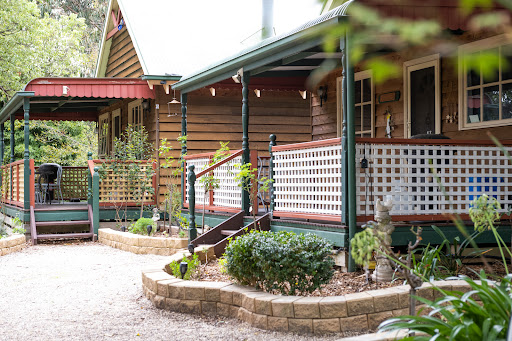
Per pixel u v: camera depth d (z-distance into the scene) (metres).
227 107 15.09
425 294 5.46
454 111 9.71
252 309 5.68
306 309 5.35
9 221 15.45
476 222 6.52
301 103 15.65
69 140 26.61
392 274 6.74
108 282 8.13
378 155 7.57
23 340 5.36
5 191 16.61
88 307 6.63
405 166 7.64
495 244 8.23
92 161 13.98
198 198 11.97
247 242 6.21
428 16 6.34
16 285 8.07
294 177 8.73
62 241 13.16
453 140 7.81
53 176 17.34
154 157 14.81
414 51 10.39
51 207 14.20
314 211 8.27
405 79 10.80
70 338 5.40
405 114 10.79
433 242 7.61
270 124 15.41
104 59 20.27
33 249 11.94
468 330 3.50
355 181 7.38
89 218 13.76
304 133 15.64
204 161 11.66
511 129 8.62
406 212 7.63
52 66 26.95
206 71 11.19
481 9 6.40
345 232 7.43
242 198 10.13
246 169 9.60
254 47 9.27
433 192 7.72
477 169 8.03
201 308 6.20
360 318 5.32
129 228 12.89
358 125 12.20
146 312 6.34
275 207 9.20
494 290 3.91
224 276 7.76
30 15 24.52
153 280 6.66
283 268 5.97
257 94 14.16
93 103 18.75
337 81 12.81
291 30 8.17
